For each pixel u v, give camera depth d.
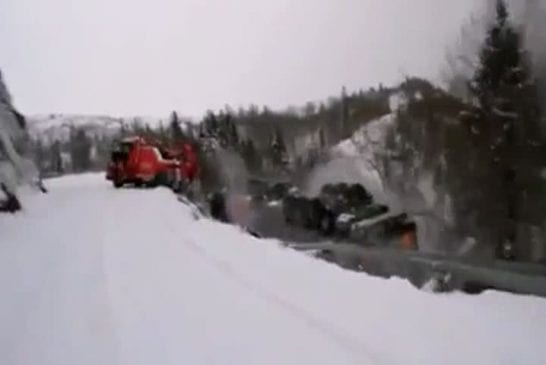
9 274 7.98
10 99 20.03
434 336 5.85
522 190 28.06
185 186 26.52
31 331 5.93
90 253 9.52
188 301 6.97
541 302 7.87
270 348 5.53
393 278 8.52
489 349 5.57
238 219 30.48
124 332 5.93
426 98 35.91
